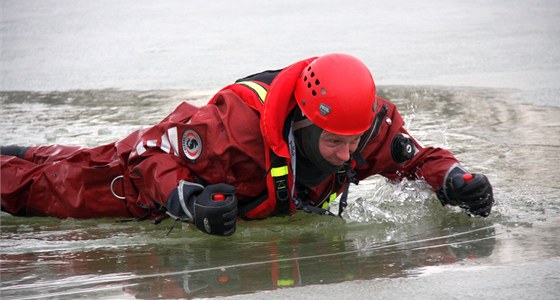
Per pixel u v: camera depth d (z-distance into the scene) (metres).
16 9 19.86
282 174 5.26
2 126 9.34
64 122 9.52
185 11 18.97
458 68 12.02
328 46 13.87
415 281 4.35
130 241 5.50
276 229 5.61
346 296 4.16
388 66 12.23
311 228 5.61
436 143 8.03
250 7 19.20
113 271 4.78
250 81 5.50
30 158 6.96
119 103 10.49
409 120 8.73
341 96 4.96
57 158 6.84
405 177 6.01
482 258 4.73
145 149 5.65
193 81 11.63
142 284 4.48
